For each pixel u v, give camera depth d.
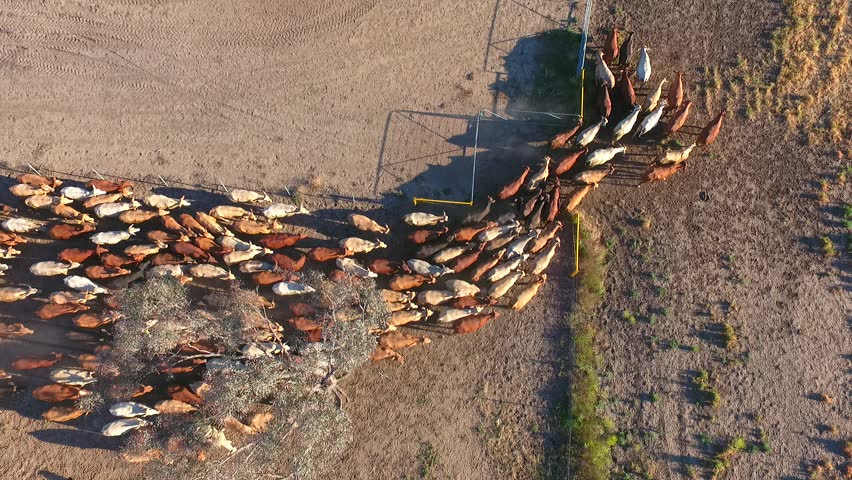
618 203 21.86
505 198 21.31
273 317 21.19
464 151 22.12
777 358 21.19
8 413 21.30
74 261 20.98
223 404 17.67
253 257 21.00
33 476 21.19
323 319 19.19
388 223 21.86
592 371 21.14
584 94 21.98
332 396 19.88
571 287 21.50
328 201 22.05
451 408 21.25
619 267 21.66
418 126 22.31
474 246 20.92
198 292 21.45
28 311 21.45
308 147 22.31
